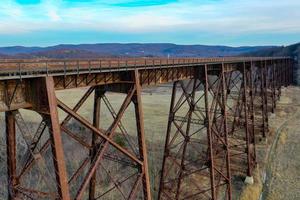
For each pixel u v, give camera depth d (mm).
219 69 28469
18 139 36250
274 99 61938
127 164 17984
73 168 36000
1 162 38438
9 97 12281
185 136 26453
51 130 12672
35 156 13188
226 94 34469
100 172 35094
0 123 41469
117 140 38250
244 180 33969
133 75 16750
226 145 27672
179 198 30641
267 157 40719
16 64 14039
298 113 61219
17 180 14297
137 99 16844
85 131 39844
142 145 17141
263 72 51000
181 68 23688
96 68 15094
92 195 18969
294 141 46094
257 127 48594
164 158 26641
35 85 12789
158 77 21078
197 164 36500
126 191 33156
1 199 34500
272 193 33531
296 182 35438
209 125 24797
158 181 34500
